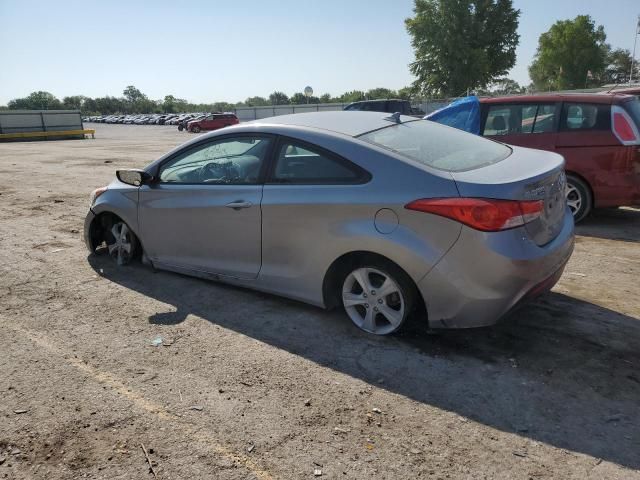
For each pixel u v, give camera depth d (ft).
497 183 10.25
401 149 11.77
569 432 8.75
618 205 21.17
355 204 11.33
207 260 14.53
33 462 8.19
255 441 8.63
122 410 9.50
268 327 12.76
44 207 28.40
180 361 11.23
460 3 157.89
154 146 84.74
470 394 9.86
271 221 12.75
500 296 10.41
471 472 7.89
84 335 12.48
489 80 169.27
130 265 17.34
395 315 11.71
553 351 11.37
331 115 14.08
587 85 215.92
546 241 11.10
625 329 12.34
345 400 9.74
